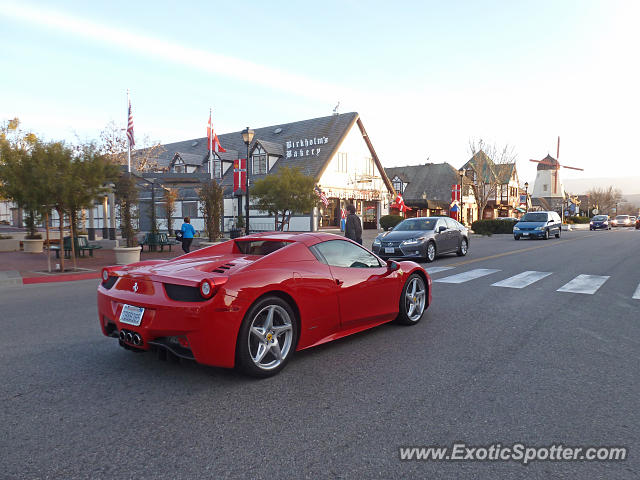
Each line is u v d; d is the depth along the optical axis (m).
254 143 34.59
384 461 2.59
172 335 3.61
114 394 3.57
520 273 10.98
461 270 11.64
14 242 19.66
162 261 4.65
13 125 23.27
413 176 57.53
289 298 4.14
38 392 3.61
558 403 3.42
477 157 45.34
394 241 13.80
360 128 35.66
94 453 2.66
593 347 4.89
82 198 11.62
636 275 10.62
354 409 3.29
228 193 34.41
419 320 6.04
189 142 45.88
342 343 5.04
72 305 7.48
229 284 3.62
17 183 11.28
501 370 4.16
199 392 3.61
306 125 37.00
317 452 2.68
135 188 19.16
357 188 35.44
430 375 4.02
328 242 4.85
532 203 88.75
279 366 4.00
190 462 2.56
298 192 21.42
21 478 2.39
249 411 3.25
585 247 20.00
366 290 4.95
